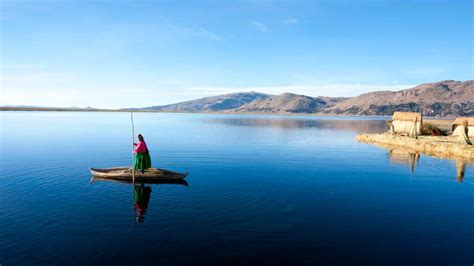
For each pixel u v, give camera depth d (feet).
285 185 59.62
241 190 55.21
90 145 117.50
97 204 45.91
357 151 111.04
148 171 63.05
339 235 36.40
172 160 87.92
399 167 80.33
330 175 69.51
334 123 410.72
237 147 117.70
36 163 79.20
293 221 40.47
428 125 172.45
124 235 35.19
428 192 55.98
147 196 50.34
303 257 31.17
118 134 166.91
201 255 31.07
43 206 44.80
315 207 46.42
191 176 66.80
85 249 31.91
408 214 44.01
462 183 63.10
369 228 38.68
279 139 154.30
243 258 30.68
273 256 31.19
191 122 365.40
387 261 30.73
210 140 144.15
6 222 38.70
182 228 37.40
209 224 38.75
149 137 156.35
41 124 249.34
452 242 35.09
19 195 50.26
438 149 110.73
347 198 51.42
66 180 60.75
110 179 61.93
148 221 39.45
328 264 29.94
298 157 95.30
